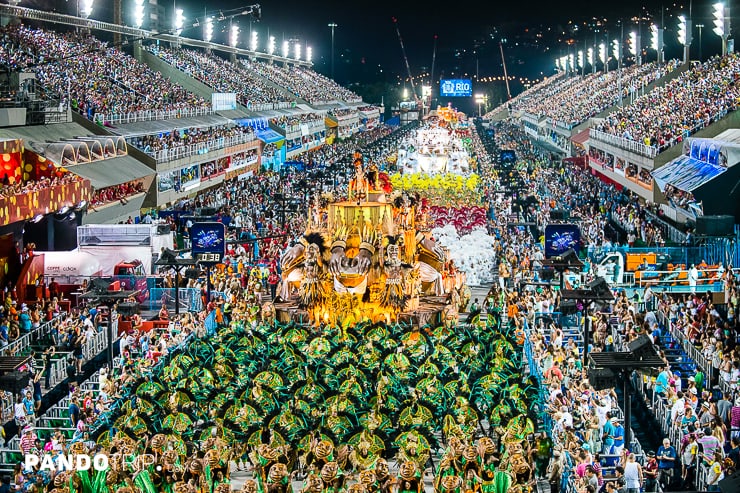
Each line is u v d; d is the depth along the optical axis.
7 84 67.94
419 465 28.34
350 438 29.66
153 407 32.38
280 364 36.47
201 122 104.12
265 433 30.50
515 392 34.22
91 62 96.69
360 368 35.84
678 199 73.25
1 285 52.94
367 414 31.66
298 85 194.38
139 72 108.31
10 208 48.84
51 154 61.25
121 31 114.94
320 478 27.06
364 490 26.56
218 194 95.19
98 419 34.34
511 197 91.88
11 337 44.69
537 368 40.44
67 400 39.69
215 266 59.69
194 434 30.69
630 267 56.97
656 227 74.56
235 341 39.41
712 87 94.56
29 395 37.12
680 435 34.22
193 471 27.75
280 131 135.12
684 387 41.47
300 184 104.69
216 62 157.25
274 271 60.47
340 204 47.53
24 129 65.25
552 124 162.25
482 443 28.45
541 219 81.69
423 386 34.59
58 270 56.59
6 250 53.81
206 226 55.56
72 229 57.00
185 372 35.72
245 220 78.19
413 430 29.86
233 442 30.34
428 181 77.94
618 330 46.91
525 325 46.62
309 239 47.09
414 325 42.81
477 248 66.56
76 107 77.94
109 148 73.31
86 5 103.31
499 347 39.53
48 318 49.38
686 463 32.12
